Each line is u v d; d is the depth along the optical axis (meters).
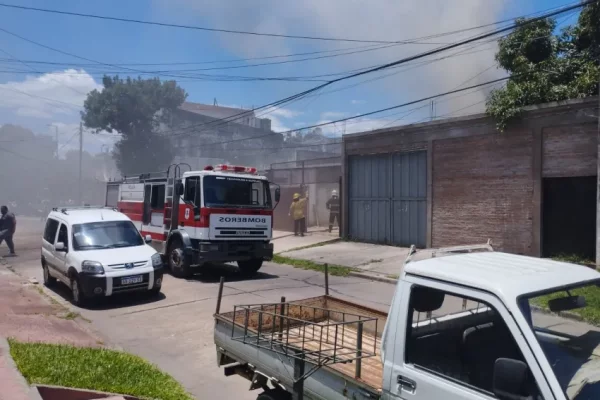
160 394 5.40
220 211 12.62
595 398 2.48
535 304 2.63
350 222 19.14
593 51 14.36
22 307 9.62
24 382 5.07
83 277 9.89
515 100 13.56
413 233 16.77
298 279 13.13
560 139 12.70
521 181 13.58
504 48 15.44
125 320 9.05
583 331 2.67
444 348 3.04
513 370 2.38
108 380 5.57
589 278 2.95
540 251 13.11
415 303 3.10
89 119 40.19
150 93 40.34
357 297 10.77
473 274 2.90
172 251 13.43
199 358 7.04
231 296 10.83
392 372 3.10
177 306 9.99
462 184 15.12
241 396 5.75
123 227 11.52
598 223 11.38
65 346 6.75
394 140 17.25
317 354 3.75
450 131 15.42
